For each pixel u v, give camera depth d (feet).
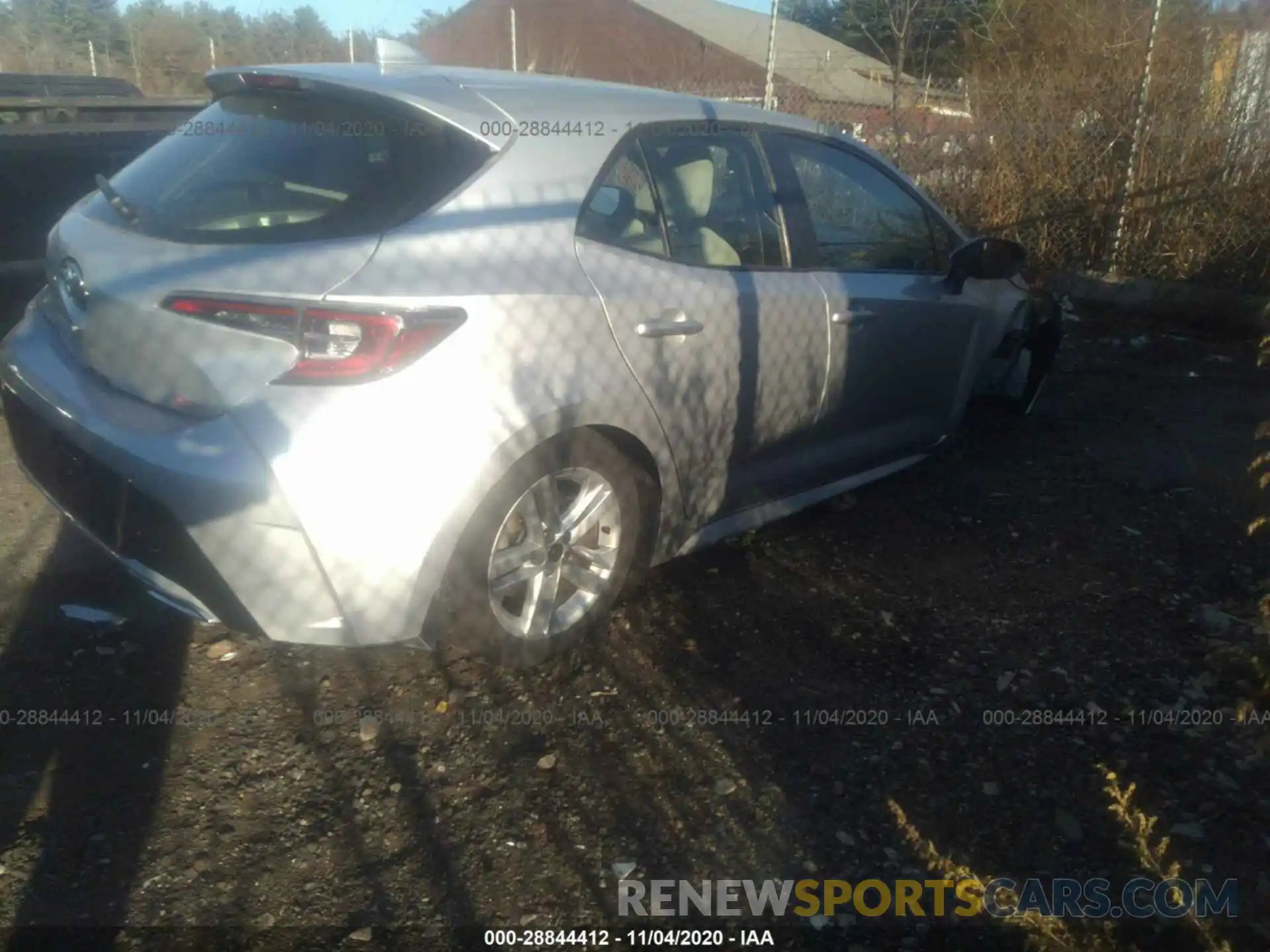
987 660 12.12
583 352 10.82
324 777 9.97
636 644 12.14
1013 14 33.22
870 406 15.10
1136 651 12.38
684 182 12.58
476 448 9.97
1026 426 20.08
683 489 12.42
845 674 11.77
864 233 15.12
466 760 10.25
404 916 8.51
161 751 10.20
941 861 7.92
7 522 14.43
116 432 10.10
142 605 12.59
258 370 9.55
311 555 9.55
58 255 11.68
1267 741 10.76
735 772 10.18
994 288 17.56
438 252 10.03
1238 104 28.02
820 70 40.63
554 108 11.46
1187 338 26.94
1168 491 17.03
